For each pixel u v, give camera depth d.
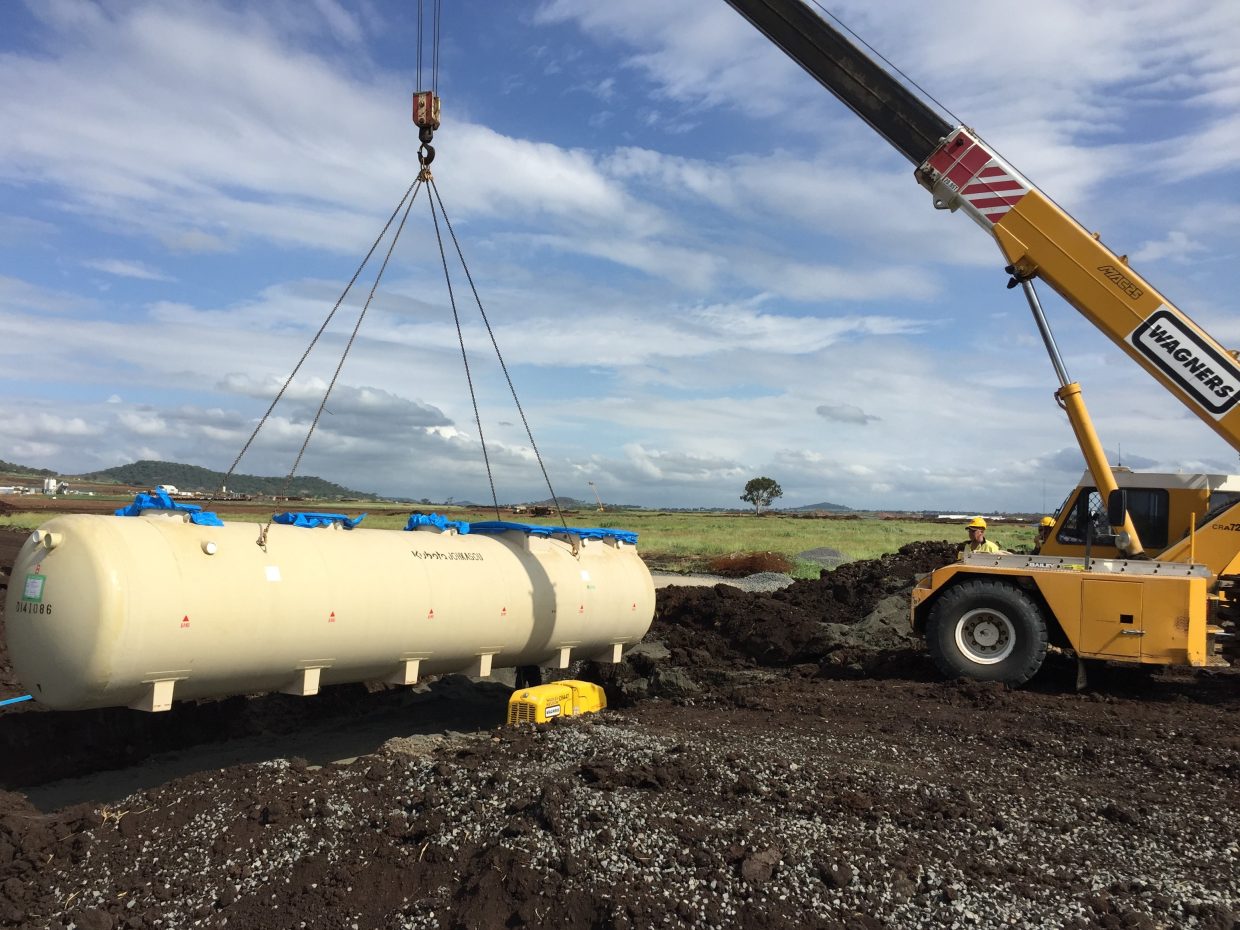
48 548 6.41
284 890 5.04
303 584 7.23
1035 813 5.82
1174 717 8.38
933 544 17.83
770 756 6.75
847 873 4.73
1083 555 10.68
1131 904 4.57
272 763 6.76
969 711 8.77
